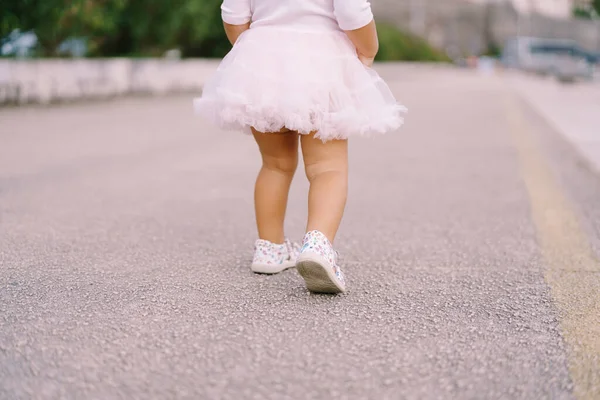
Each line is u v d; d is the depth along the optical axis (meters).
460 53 63.25
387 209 3.90
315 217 2.38
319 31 2.38
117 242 3.13
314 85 2.31
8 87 10.24
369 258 2.90
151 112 10.32
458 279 2.59
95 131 7.80
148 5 14.49
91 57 14.84
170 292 2.41
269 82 2.35
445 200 4.16
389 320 2.14
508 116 10.14
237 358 1.85
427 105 12.56
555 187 4.56
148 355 1.87
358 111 2.38
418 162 5.73
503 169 5.33
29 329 2.05
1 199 4.11
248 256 2.93
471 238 3.24
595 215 3.72
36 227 3.41
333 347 1.92
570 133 7.91
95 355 1.86
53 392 1.65
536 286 2.51
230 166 5.55
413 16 62.28
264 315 2.18
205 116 2.56
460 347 1.93
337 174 2.46
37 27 11.58
